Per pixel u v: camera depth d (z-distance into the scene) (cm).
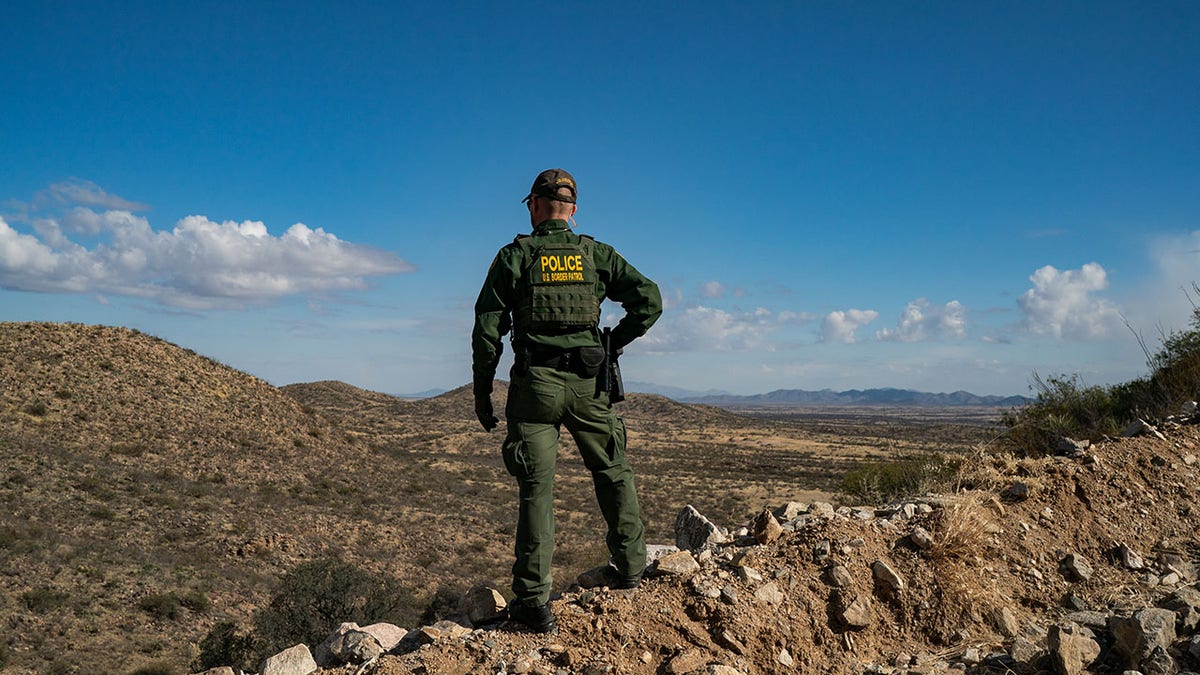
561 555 3391
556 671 288
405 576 2986
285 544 3131
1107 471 461
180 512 3269
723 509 5259
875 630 339
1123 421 785
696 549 421
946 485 482
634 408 19512
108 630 2083
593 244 337
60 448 3672
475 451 9706
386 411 15450
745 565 357
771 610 331
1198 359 773
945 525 382
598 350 323
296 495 4034
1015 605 360
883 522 400
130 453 3916
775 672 310
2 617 1998
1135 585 372
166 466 3903
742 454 10788
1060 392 878
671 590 340
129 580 2416
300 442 5072
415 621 2316
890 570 355
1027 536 403
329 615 2242
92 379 4538
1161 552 400
